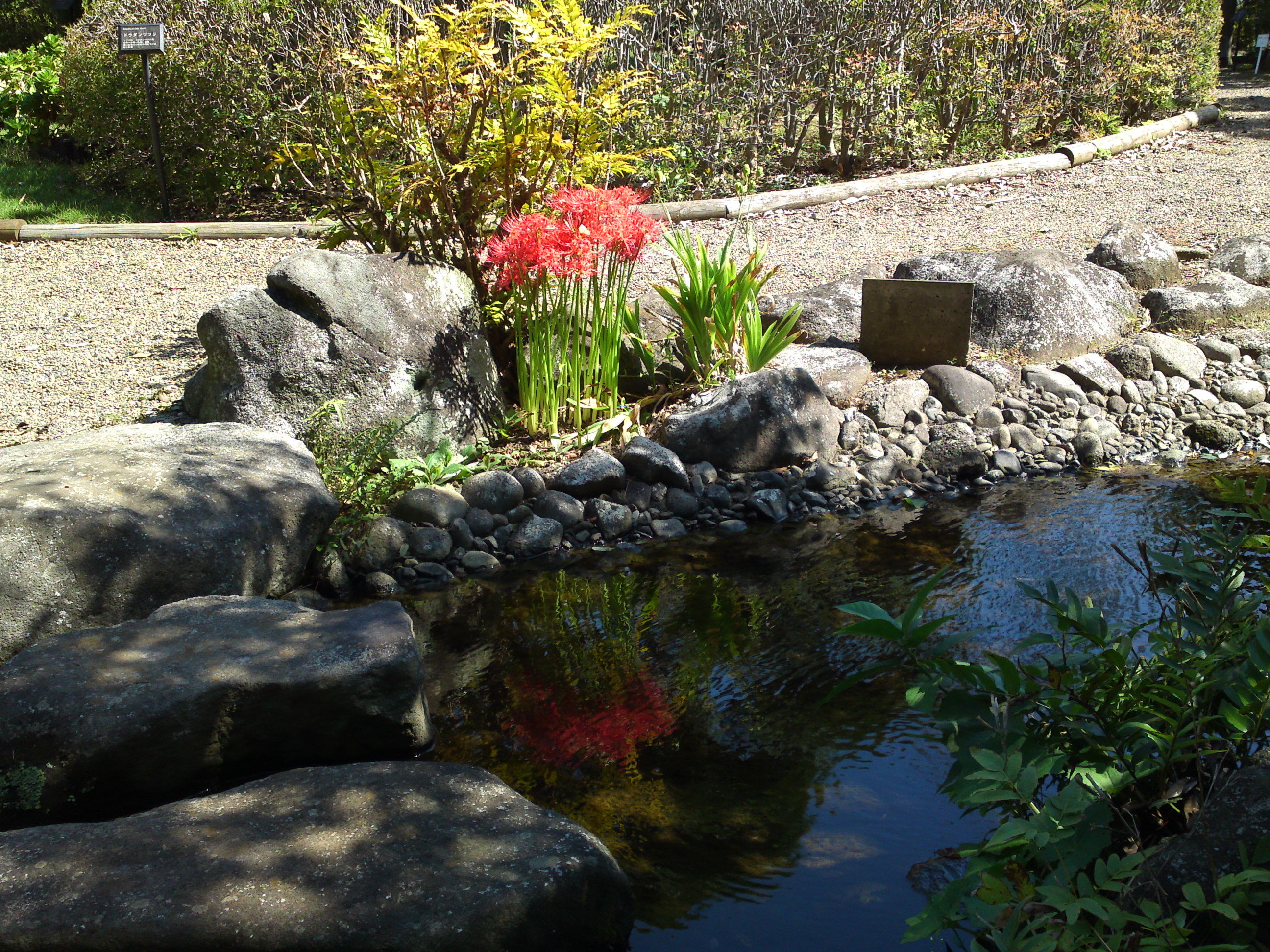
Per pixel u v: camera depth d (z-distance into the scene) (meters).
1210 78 13.97
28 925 2.22
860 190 10.24
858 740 3.29
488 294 5.91
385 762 2.86
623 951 2.44
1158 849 2.07
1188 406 6.21
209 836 2.51
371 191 5.92
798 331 6.80
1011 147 11.80
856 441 5.87
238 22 9.70
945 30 11.18
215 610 3.55
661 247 8.54
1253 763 2.04
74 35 11.44
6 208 10.30
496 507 5.16
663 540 5.14
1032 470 5.71
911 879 2.62
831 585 4.48
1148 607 3.98
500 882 2.36
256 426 5.06
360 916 2.27
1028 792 1.91
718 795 3.03
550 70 5.48
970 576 4.43
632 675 3.82
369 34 5.62
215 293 7.90
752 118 10.96
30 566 3.71
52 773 2.99
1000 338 6.61
